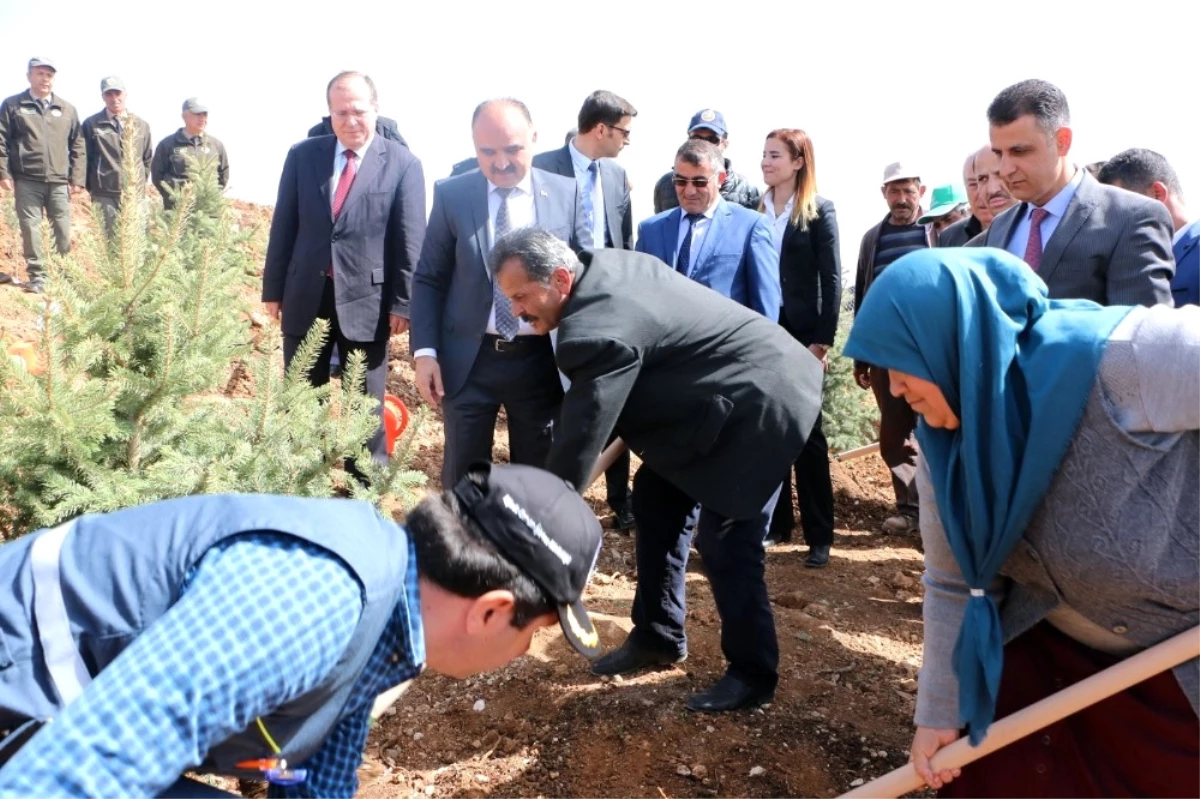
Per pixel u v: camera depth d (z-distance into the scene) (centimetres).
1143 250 281
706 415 287
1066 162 295
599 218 479
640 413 294
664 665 336
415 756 295
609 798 273
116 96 909
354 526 142
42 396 275
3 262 918
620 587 422
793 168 477
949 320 185
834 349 658
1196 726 198
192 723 119
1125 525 185
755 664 306
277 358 325
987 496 193
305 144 467
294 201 467
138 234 319
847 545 530
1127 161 376
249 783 285
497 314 391
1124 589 192
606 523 509
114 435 290
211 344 324
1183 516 186
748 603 302
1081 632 213
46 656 136
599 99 471
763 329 299
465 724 308
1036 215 302
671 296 290
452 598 146
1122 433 180
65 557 141
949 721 216
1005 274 190
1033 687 219
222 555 133
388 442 491
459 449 406
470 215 392
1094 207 290
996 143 297
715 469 292
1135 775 206
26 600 139
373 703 194
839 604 423
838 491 605
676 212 444
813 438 467
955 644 214
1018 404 189
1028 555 200
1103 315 188
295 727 143
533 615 150
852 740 297
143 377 298
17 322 644
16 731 138
